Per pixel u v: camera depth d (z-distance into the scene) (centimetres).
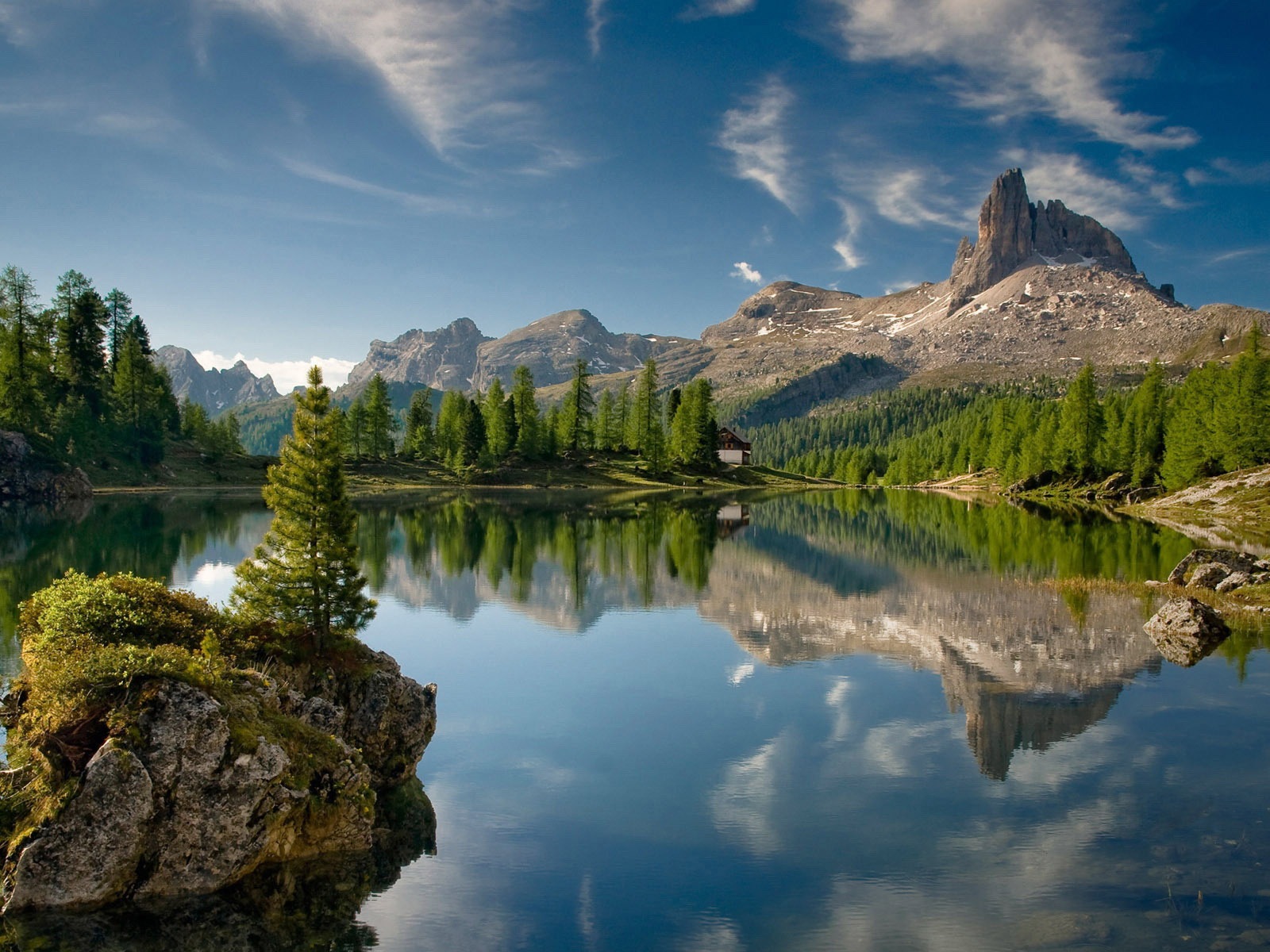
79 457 11638
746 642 3591
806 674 3066
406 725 2244
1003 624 3888
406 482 14725
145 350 15000
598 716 2611
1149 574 5231
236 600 2431
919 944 1356
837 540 7231
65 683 1669
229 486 13275
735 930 1427
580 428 17375
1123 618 3956
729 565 5750
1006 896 1508
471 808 1962
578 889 1584
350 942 1416
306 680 2266
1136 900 1475
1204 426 10750
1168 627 3622
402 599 4528
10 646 3105
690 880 1605
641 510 10556
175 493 12106
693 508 11106
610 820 1878
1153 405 12769
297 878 1652
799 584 4991
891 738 2388
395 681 2289
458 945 1406
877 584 4975
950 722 2519
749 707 2689
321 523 2427
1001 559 6031
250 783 1667
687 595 4641
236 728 1705
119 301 14238
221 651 2152
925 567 5641
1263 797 1933
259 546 2450
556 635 3734
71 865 1515
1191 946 1319
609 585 4941
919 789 2020
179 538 6800
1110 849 1684
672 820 1870
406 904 1545
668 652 3409
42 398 11469
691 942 1389
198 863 1600
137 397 13212
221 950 1408
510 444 16312
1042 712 2597
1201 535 7450
